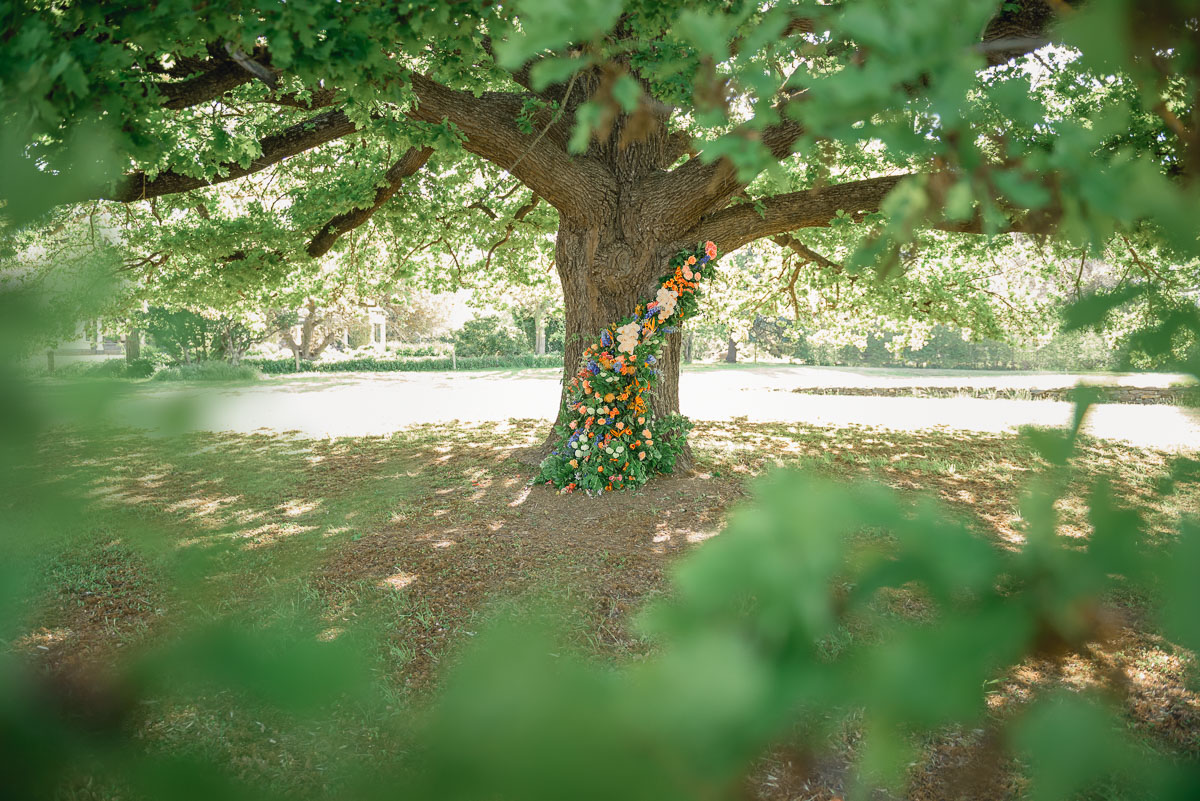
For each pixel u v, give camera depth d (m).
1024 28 3.52
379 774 0.29
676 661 0.32
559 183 7.29
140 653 0.32
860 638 0.36
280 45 1.95
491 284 13.30
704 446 10.43
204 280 8.98
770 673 0.33
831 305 12.80
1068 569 0.38
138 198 4.23
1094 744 0.36
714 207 8.12
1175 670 2.33
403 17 2.18
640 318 7.64
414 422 13.47
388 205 10.43
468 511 6.88
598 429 7.77
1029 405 15.41
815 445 10.63
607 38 0.85
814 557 0.36
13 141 0.47
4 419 0.38
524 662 0.30
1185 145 0.59
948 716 0.36
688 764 0.30
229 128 7.18
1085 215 0.59
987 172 0.60
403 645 3.73
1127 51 0.58
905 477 8.15
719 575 0.35
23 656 0.34
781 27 0.70
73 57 1.61
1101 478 0.42
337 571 4.81
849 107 0.62
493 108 6.93
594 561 5.41
